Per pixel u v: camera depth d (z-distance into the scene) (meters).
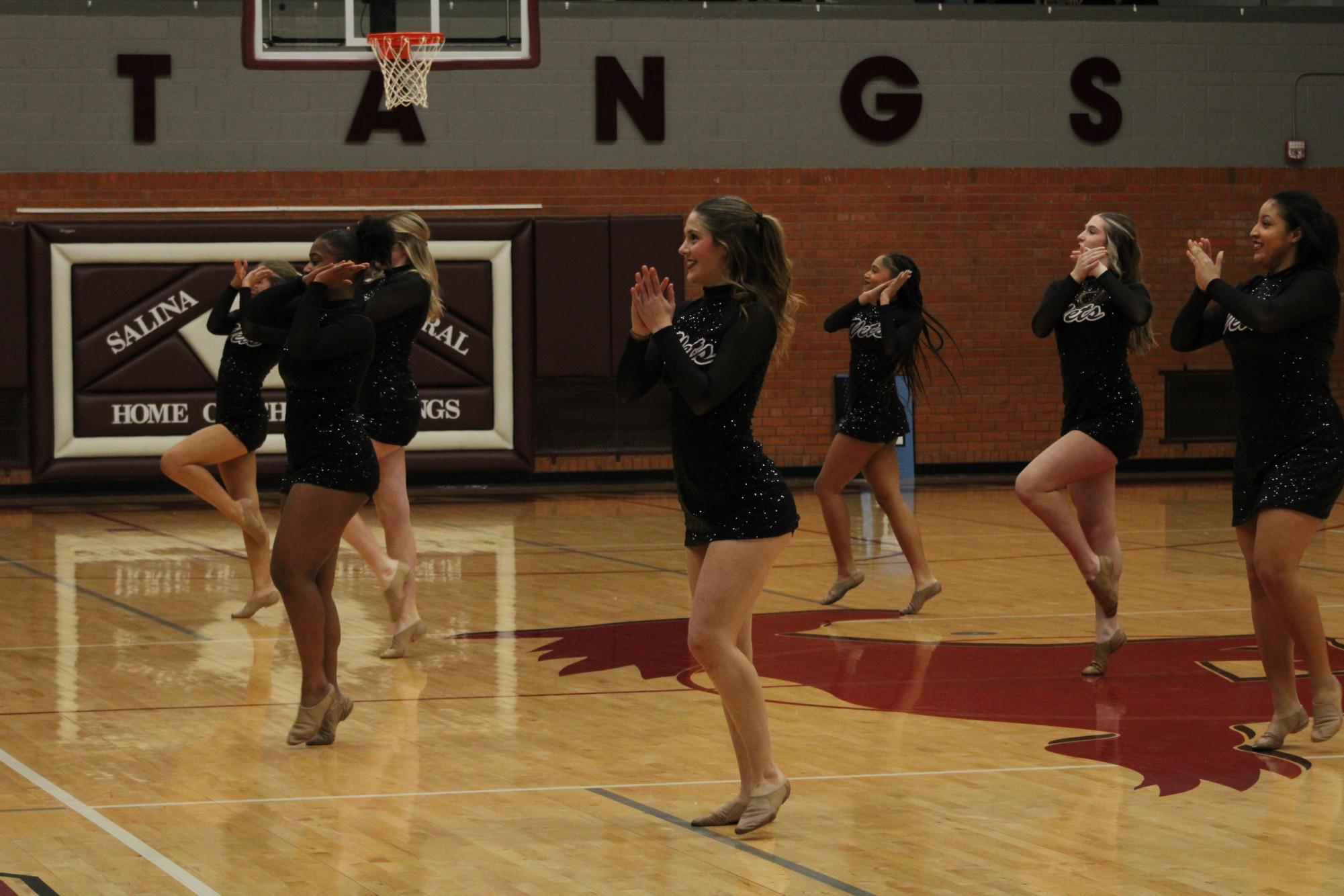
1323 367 6.95
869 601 11.66
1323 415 6.93
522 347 20.38
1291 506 6.84
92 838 5.71
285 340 7.83
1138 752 7.11
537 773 6.74
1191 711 7.96
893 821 5.94
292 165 20.55
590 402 21.11
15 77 19.88
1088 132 21.97
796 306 5.99
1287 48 22.23
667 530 16.38
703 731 7.55
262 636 10.20
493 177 20.94
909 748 7.18
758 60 21.36
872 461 11.12
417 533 16.12
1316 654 7.07
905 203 21.75
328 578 7.44
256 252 19.80
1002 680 8.78
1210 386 22.58
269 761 6.95
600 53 21.05
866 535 15.91
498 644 9.95
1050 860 5.43
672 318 5.61
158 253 19.53
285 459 19.88
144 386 19.53
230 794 6.37
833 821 5.96
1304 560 13.54
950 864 5.39
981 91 21.80
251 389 10.58
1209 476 22.05
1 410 19.53
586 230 20.48
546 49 20.97
